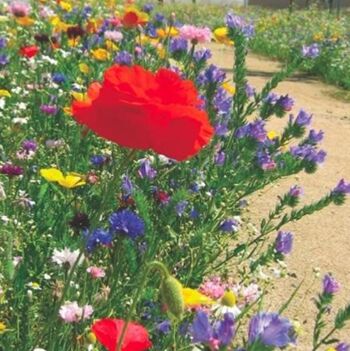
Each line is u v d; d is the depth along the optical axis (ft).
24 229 4.00
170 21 6.57
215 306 2.71
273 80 4.53
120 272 3.57
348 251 5.94
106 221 3.96
